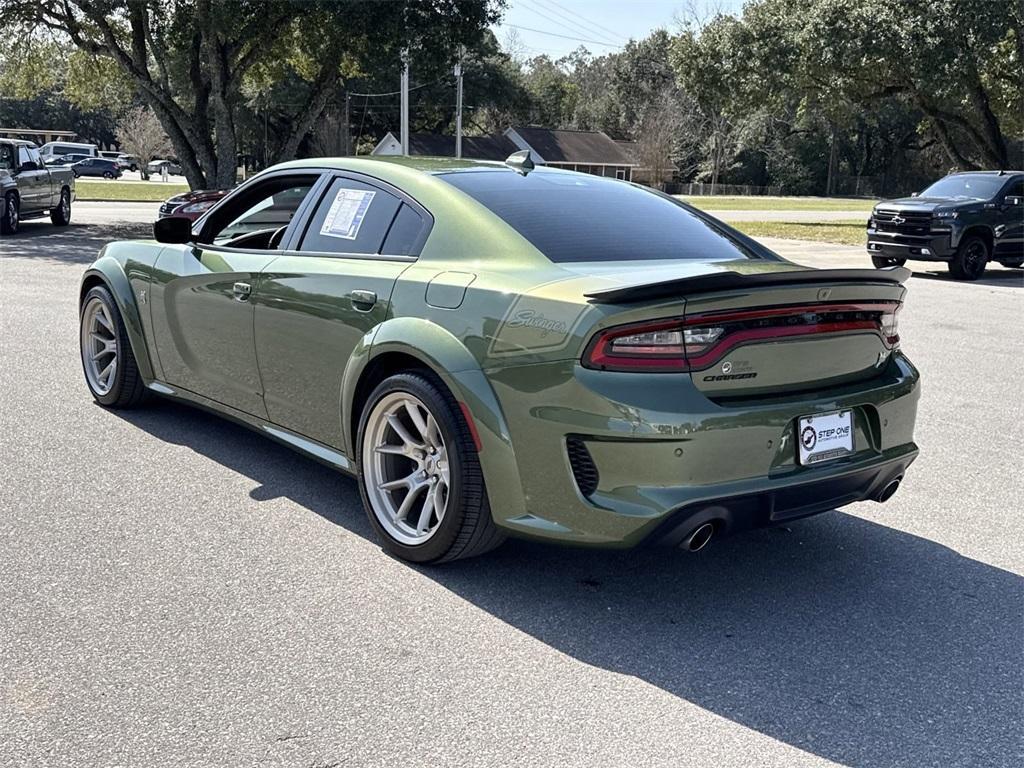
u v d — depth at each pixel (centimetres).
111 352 575
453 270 360
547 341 317
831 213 4334
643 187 465
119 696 271
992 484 502
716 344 309
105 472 465
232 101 2553
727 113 3622
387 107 7175
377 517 382
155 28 2489
